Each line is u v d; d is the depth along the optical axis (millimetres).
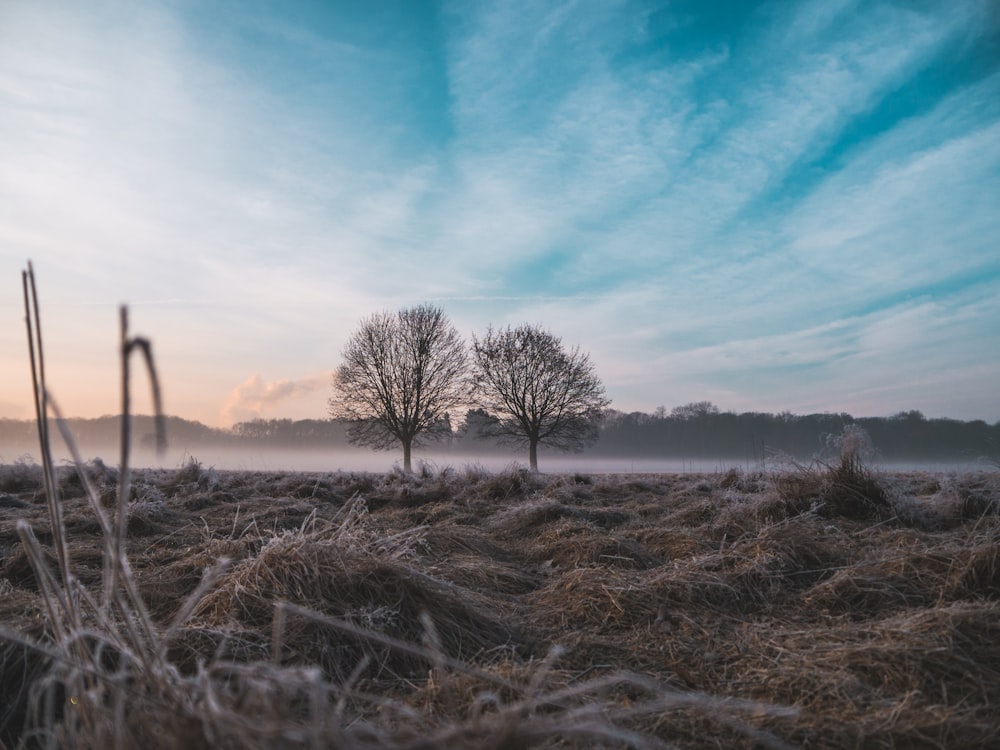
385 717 2508
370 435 36500
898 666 3377
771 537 5988
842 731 2846
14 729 2863
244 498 12469
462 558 6285
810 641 3898
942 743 2756
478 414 36469
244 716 1910
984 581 4562
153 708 2072
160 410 1354
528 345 35156
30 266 2123
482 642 4117
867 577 4891
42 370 2166
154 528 8359
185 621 4043
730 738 2830
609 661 3844
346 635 3873
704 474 20750
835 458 8703
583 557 6402
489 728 1870
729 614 4676
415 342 35438
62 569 2273
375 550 5004
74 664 1999
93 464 13789
